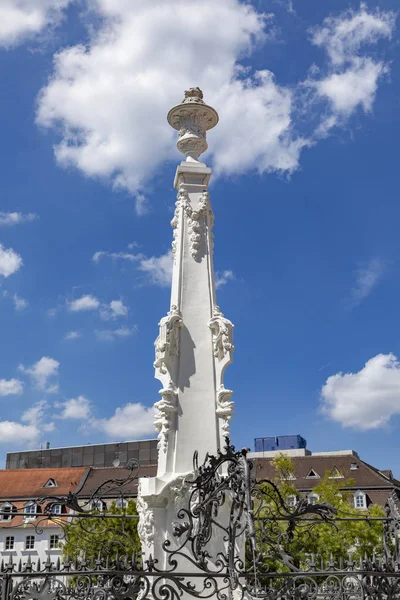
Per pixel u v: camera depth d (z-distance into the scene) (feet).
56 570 21.77
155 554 26.96
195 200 34.50
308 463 138.00
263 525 27.63
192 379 30.66
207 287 32.71
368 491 123.54
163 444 29.48
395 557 27.71
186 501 27.91
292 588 21.99
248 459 21.58
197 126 36.35
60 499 32.53
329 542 56.54
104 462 155.02
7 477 144.66
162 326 31.07
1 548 97.09
